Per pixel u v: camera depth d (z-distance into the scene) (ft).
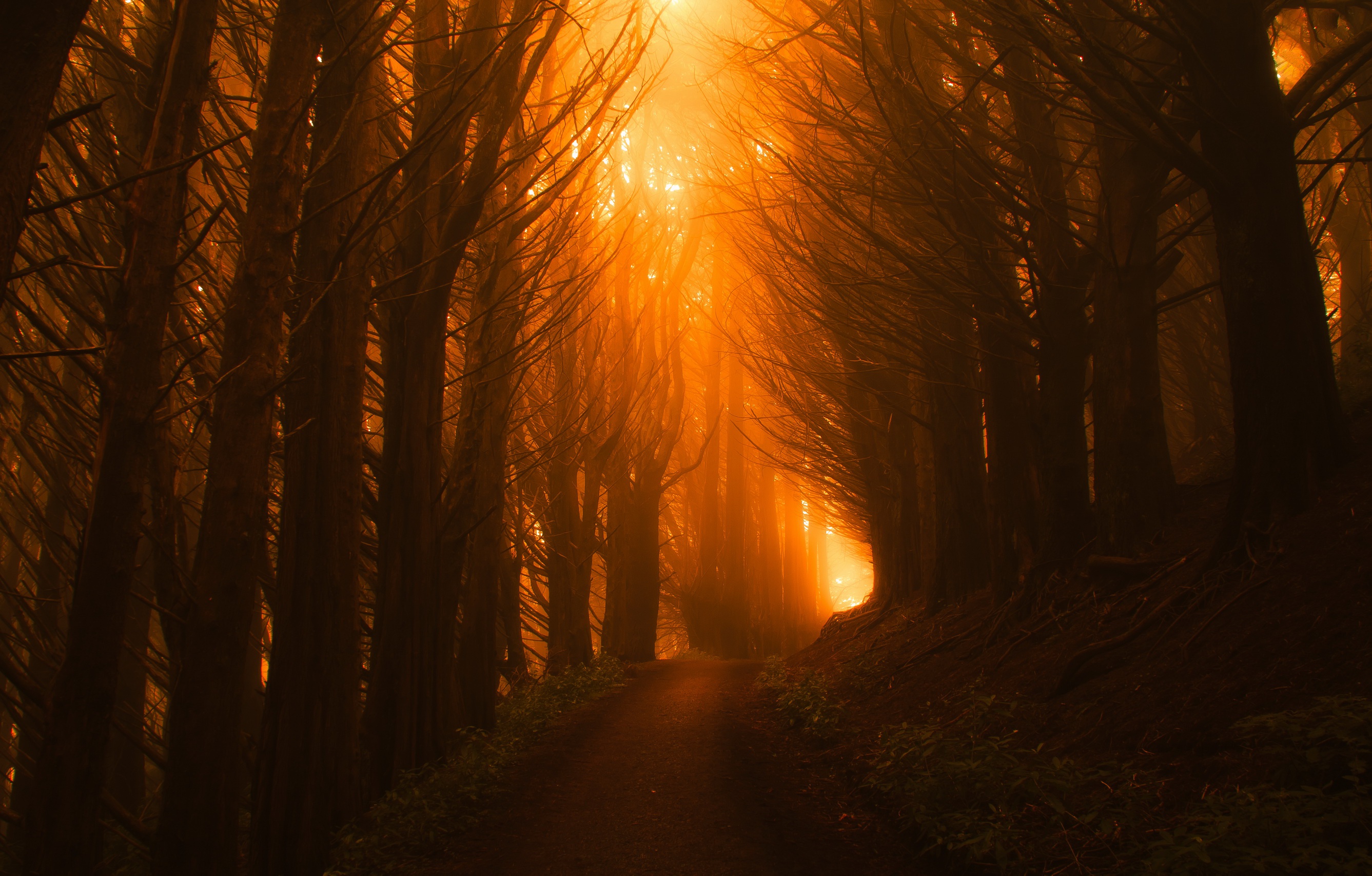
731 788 25.26
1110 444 30.40
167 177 16.43
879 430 61.77
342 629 23.20
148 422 15.78
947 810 17.66
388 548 28.25
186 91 16.85
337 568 23.36
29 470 38.73
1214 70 23.57
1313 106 24.03
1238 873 11.06
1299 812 11.85
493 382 35.50
